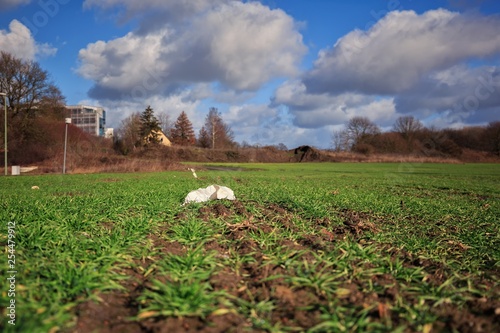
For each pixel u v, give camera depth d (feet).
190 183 75.87
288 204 40.68
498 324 13.21
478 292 16.10
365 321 12.85
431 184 87.51
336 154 327.67
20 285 14.52
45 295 13.84
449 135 308.60
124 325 12.69
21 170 153.17
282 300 14.80
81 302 13.92
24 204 37.42
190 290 14.24
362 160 313.32
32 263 17.06
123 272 17.79
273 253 20.61
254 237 23.90
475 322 13.33
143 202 39.63
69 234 23.22
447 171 164.14
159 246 22.49
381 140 337.52
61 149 174.81
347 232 27.32
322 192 57.88
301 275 16.89
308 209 36.37
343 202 45.50
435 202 49.16
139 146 227.40
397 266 18.79
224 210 34.27
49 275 15.80
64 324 12.14
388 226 30.89
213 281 16.43
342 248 22.03
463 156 290.97
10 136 176.86
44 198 44.62
